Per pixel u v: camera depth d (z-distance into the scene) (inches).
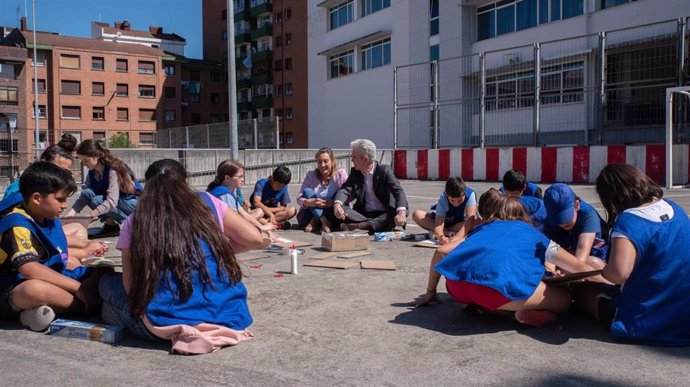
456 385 109.2
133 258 125.7
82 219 277.4
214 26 2979.8
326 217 323.6
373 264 223.9
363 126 1628.9
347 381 111.5
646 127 709.9
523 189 211.0
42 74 2534.5
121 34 3181.6
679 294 125.3
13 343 135.2
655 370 114.5
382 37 1534.2
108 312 139.1
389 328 145.4
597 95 745.6
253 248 144.3
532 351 127.3
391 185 310.7
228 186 245.8
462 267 140.8
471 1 1200.8
